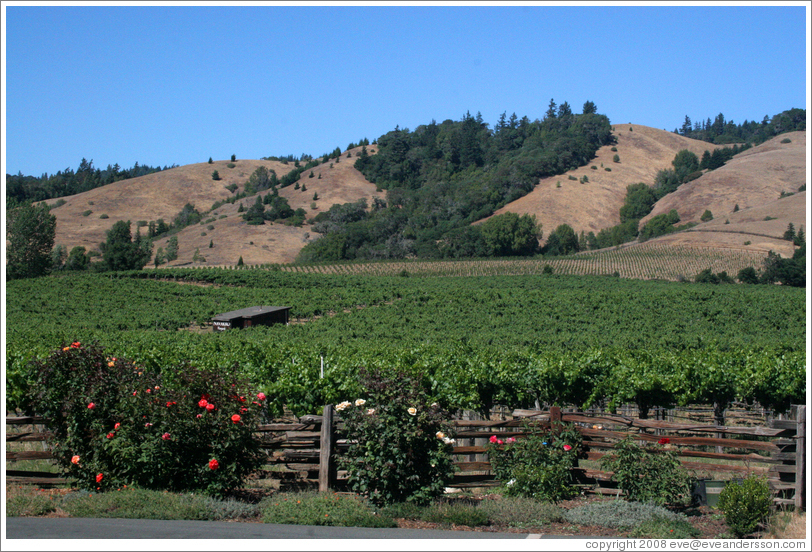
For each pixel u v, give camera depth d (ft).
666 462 24.77
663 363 56.65
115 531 19.10
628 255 306.14
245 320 137.28
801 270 219.20
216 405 24.39
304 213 479.00
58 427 25.26
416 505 23.30
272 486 27.20
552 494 24.94
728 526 22.44
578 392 54.70
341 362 51.98
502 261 305.12
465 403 48.98
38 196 585.22
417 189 547.90
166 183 592.60
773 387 52.95
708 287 207.62
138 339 97.71
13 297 175.52
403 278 231.09
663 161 580.71
